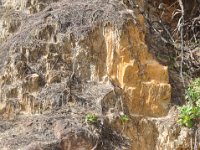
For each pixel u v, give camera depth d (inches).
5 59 216.5
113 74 215.9
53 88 206.8
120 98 207.5
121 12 226.5
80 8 232.5
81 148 186.9
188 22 278.8
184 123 209.8
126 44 218.7
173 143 206.5
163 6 285.6
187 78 242.5
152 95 215.5
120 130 200.2
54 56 214.8
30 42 218.1
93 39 220.7
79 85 211.3
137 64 216.7
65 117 196.7
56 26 224.2
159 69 221.3
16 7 249.8
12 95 204.2
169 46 255.8
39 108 201.6
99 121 196.4
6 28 238.7
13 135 189.3
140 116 210.4
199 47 271.6
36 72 211.0
